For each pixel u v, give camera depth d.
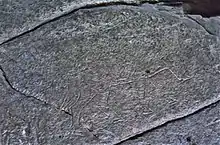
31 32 1.75
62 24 1.77
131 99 1.64
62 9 1.81
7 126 1.57
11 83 1.65
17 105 1.61
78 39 1.74
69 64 1.69
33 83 1.65
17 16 1.78
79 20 1.78
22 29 1.76
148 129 1.59
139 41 1.75
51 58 1.70
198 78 1.69
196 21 1.83
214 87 1.68
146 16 1.80
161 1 1.89
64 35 1.75
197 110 1.64
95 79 1.67
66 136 1.56
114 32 1.76
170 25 1.79
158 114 1.62
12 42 1.73
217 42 1.78
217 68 1.72
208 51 1.75
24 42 1.73
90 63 1.70
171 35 1.77
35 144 1.54
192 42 1.76
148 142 1.57
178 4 1.88
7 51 1.71
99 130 1.58
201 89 1.67
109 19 1.79
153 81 1.67
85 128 1.58
